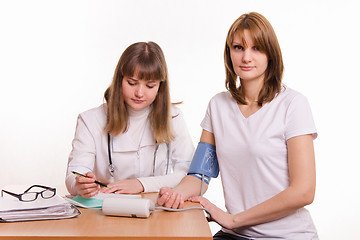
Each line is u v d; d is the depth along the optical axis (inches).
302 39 160.7
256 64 60.1
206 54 160.2
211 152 67.5
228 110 64.8
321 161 160.1
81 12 160.6
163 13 159.5
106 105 73.5
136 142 72.5
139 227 46.4
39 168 162.4
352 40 159.3
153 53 65.2
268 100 60.8
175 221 49.3
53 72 161.6
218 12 159.2
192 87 160.7
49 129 162.4
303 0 160.1
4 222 47.1
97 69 161.2
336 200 158.6
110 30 160.4
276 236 59.1
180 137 75.2
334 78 160.2
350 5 159.3
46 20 161.0
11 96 161.5
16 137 161.9
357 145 159.2
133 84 65.3
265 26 59.2
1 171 161.3
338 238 155.9
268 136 59.2
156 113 71.5
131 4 159.8
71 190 64.9
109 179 73.7
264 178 59.9
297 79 161.2
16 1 160.9
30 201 50.5
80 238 42.8
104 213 51.3
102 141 71.4
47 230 44.6
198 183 65.6
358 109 159.2
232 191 63.2
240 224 58.4
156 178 68.0
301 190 55.7
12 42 161.0
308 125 57.8
